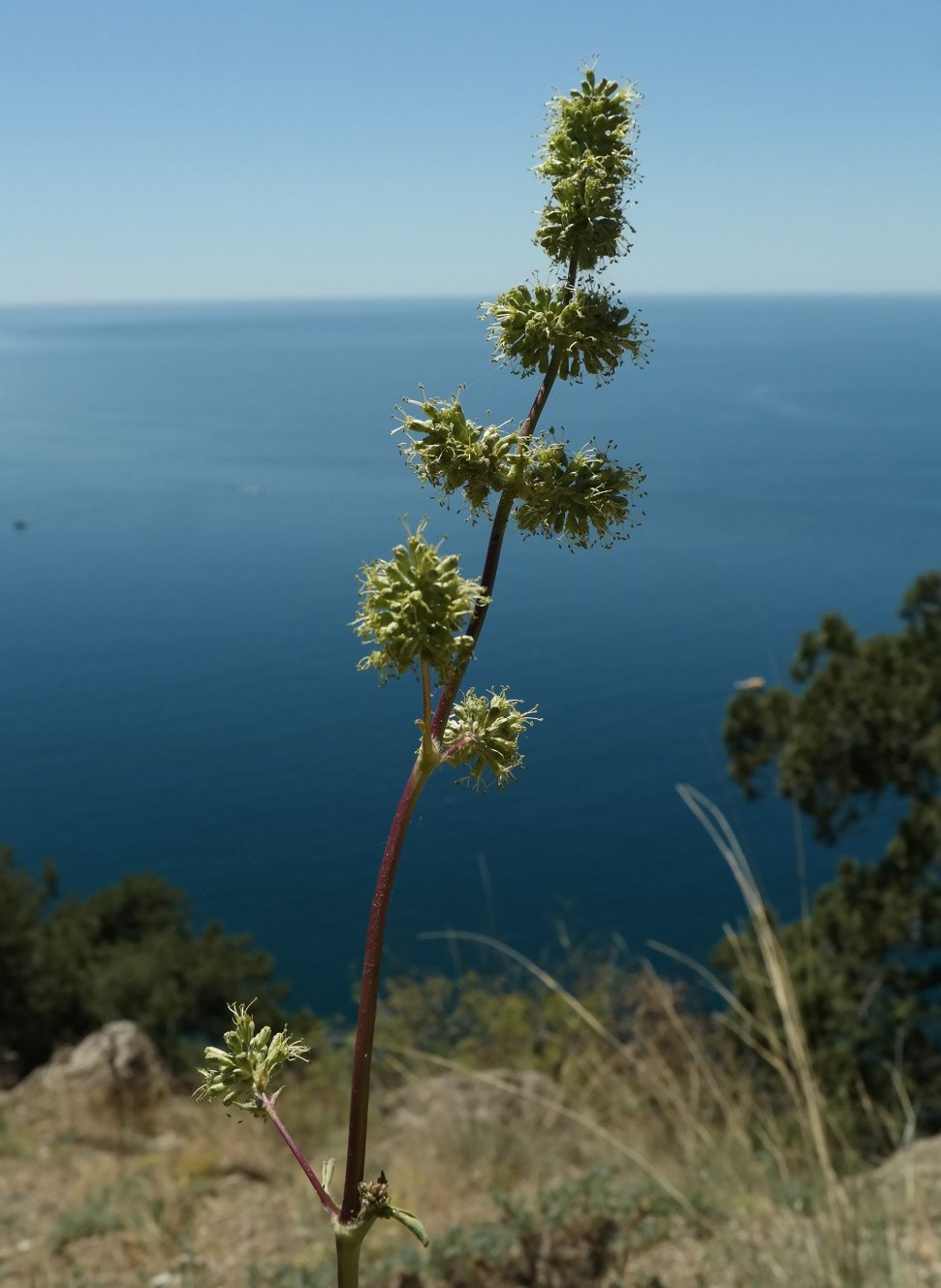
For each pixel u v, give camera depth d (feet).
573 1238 19.79
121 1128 35.06
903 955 49.21
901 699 49.16
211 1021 77.36
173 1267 22.63
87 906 82.38
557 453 7.82
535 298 8.09
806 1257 18.02
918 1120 42.68
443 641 6.79
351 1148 6.88
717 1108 26.50
